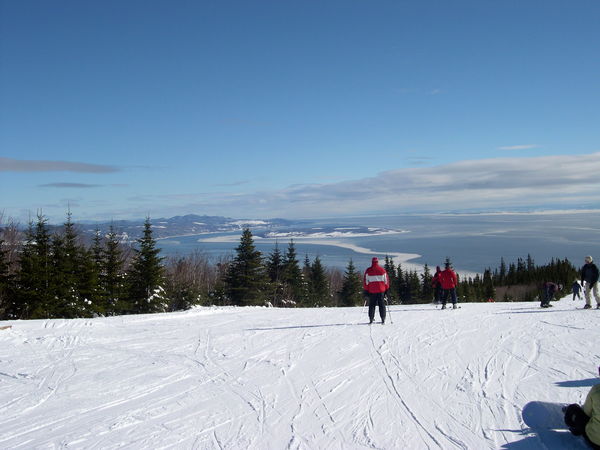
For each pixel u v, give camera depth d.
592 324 10.94
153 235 37.81
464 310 15.15
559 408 4.62
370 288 11.66
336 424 4.98
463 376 6.68
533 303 19.14
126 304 33.09
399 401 5.68
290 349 8.73
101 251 33.00
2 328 10.73
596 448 4.12
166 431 4.82
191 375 6.96
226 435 4.70
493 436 4.57
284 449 4.36
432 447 4.34
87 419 5.17
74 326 11.48
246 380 6.68
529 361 7.42
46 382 6.62
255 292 44.19
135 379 6.75
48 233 28.38
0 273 26.56
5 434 4.77
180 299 39.91
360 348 8.72
